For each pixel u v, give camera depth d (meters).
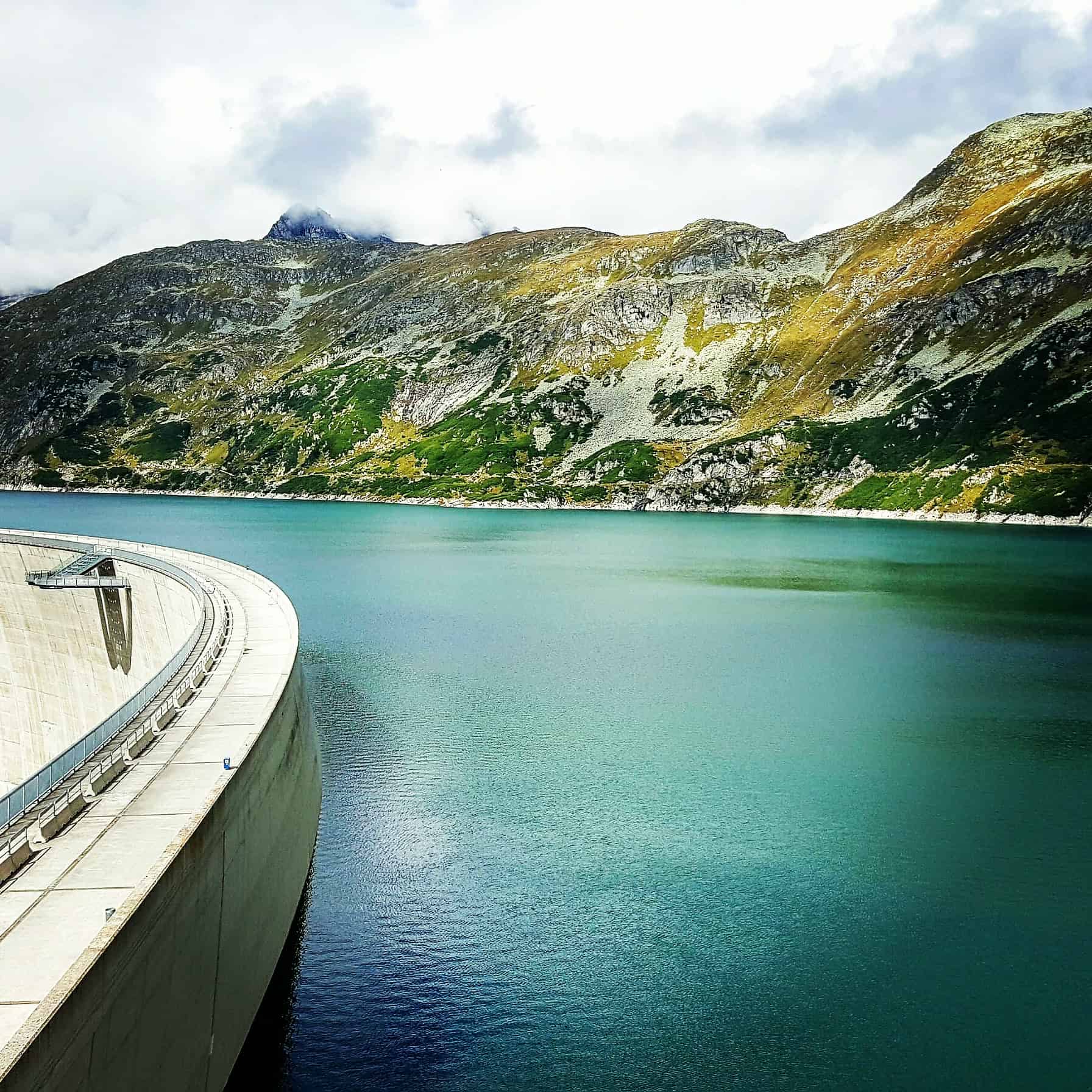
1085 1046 35.38
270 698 44.03
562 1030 35.28
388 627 115.62
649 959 40.09
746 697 83.00
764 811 56.00
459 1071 33.00
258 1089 32.03
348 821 53.09
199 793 31.28
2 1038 18.14
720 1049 34.75
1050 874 48.34
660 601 139.88
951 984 38.94
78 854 26.52
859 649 104.56
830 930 42.75
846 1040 35.38
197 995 25.19
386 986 37.56
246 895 31.22
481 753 65.62
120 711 36.28
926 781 61.31
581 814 54.91
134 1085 20.66
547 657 98.62
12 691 98.19
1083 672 93.75
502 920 42.81
